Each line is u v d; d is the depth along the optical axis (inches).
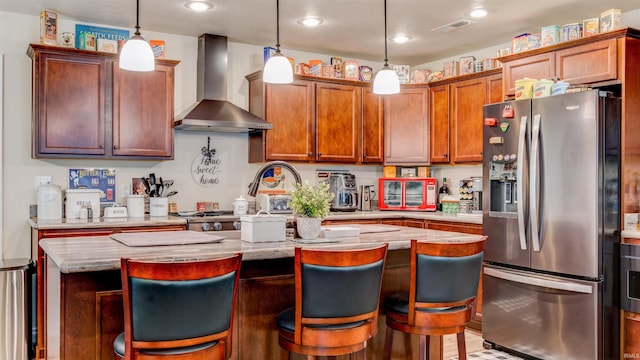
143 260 73.7
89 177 166.7
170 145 166.9
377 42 189.9
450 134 195.0
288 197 179.3
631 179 129.8
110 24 167.2
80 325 80.4
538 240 133.0
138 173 174.1
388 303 97.2
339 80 197.6
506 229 142.0
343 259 78.2
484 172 148.9
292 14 157.2
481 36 181.6
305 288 78.2
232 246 89.3
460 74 191.3
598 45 134.0
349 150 200.4
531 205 133.3
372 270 81.4
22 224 157.4
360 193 212.4
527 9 152.2
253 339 93.4
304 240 97.7
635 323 124.4
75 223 141.3
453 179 210.2
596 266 122.0
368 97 204.8
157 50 165.2
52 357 91.7
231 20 163.3
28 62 157.8
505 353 142.1
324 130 194.9
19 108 156.9
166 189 178.7
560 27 152.9
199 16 159.0
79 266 70.8
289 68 114.9
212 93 178.9
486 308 147.3
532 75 151.3
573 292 126.0
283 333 84.0
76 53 153.0
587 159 123.5
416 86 204.8
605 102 124.0
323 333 79.4
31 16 157.8
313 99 192.4
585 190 123.9
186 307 68.3
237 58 191.5
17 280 133.4
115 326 82.9
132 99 161.0
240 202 176.6
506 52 173.8
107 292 82.2
